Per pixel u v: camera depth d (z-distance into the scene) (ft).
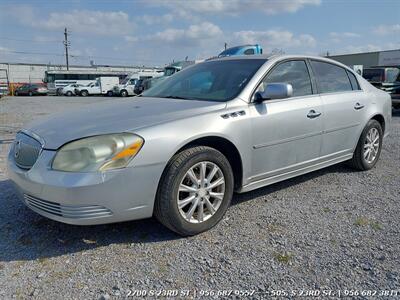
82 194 8.91
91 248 10.03
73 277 8.69
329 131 14.46
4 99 101.45
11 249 9.97
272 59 13.25
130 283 8.45
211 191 10.91
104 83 136.46
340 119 14.89
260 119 11.81
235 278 8.63
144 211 9.81
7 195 13.94
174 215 10.08
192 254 9.68
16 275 8.77
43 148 9.60
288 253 9.70
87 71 161.27
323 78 14.82
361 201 13.38
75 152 9.16
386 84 43.37
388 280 8.51
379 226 11.28
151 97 13.52
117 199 9.28
